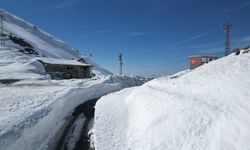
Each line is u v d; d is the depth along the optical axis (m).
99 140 11.30
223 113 8.52
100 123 14.14
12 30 140.75
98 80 44.81
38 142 11.99
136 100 17.80
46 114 14.76
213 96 10.85
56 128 15.30
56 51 153.62
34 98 18.94
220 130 7.70
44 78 40.25
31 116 13.27
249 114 7.54
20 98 18.50
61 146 12.59
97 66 151.75
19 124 11.45
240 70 13.61
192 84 14.80
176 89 15.22
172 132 9.30
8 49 76.38
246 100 8.72
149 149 9.18
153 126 10.67
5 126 10.84
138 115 14.04
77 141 13.13
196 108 9.99
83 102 26.30
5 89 24.33
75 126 16.05
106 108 18.50
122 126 13.36
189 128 8.82
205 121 8.68
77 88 28.44
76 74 57.72
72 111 21.27
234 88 10.50
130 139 11.05
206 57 41.84
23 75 40.47
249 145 6.41
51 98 19.41
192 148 7.77
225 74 13.95
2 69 43.59
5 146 9.23
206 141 7.68
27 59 65.69
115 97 24.42
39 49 124.50
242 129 7.08
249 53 18.05
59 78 51.28
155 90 17.45
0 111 13.73
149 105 13.91
